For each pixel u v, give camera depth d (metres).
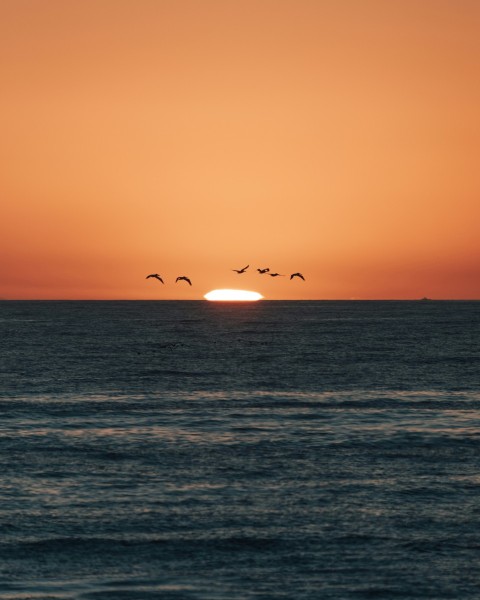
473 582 36.78
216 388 107.12
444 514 45.97
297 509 46.91
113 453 62.31
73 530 43.19
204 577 37.50
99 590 35.94
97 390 103.50
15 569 38.19
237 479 54.06
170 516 45.59
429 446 65.38
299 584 36.62
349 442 66.94
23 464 58.25
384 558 39.53
